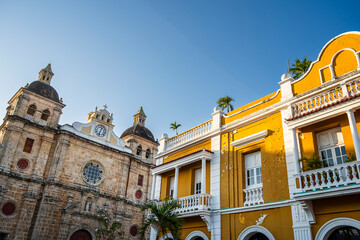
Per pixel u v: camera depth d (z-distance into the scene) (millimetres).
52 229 32406
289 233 12359
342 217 10969
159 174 21453
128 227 40344
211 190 16859
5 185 31188
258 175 15297
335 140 12812
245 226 14297
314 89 13727
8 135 33062
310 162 12250
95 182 38875
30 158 34125
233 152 16703
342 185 10922
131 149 45406
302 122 13227
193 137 20297
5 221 30219
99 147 40656
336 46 14078
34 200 32562
